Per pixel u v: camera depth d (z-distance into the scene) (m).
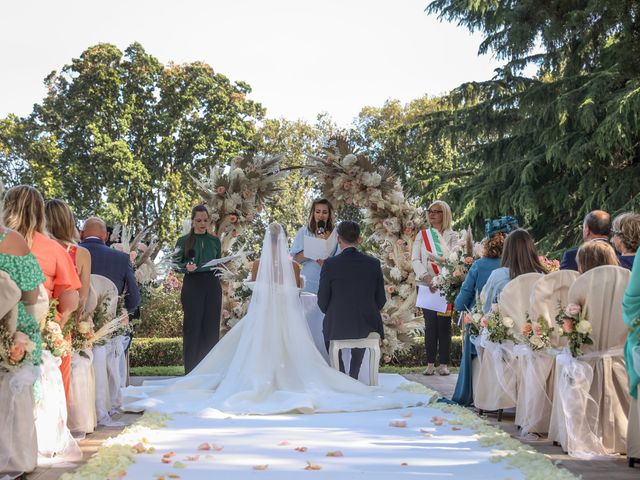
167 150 37.28
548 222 22.45
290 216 34.94
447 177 25.05
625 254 6.11
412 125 24.97
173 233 36.22
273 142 41.06
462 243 8.71
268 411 7.04
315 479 4.46
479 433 6.00
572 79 21.02
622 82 20.05
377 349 8.45
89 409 6.15
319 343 9.36
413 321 11.00
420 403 7.58
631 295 4.84
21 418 4.52
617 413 5.37
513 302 6.49
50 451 5.09
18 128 37.31
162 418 6.66
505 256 6.98
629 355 4.93
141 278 8.92
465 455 5.17
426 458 5.07
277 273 8.25
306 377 7.84
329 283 8.28
